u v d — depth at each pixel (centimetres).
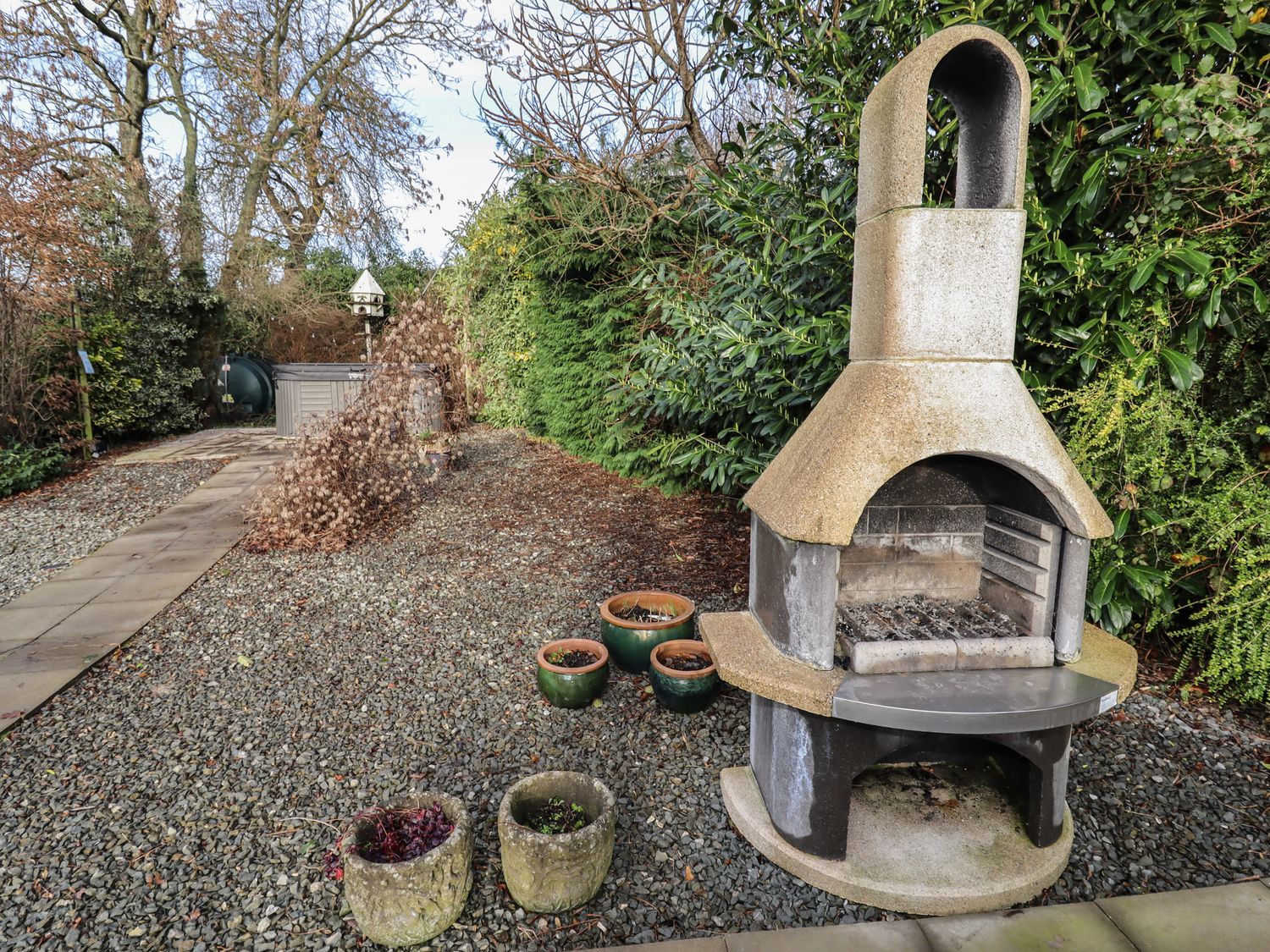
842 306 323
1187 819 217
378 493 579
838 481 178
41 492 690
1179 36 247
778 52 349
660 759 250
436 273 1192
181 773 247
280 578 452
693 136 498
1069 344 280
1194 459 275
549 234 722
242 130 1319
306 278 1531
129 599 416
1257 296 237
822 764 187
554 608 396
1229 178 245
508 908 184
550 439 945
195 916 183
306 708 292
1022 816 213
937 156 311
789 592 194
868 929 173
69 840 212
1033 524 201
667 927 179
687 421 502
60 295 771
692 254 594
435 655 340
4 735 270
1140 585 275
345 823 220
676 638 309
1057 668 192
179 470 788
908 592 230
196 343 1138
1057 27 261
